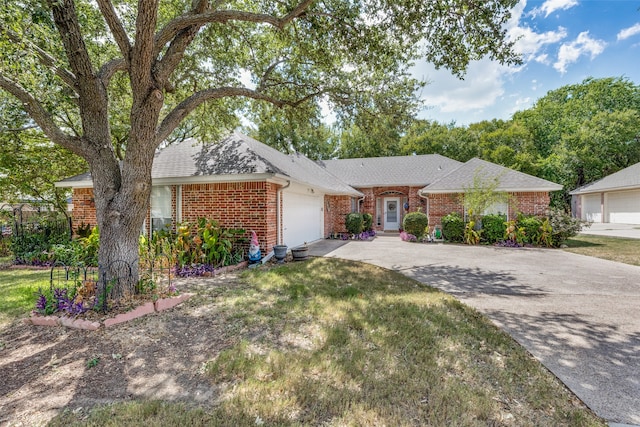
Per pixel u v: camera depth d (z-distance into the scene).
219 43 8.66
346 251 11.68
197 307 5.01
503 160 28.05
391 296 5.59
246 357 3.32
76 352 3.53
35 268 9.01
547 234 12.47
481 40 6.14
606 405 2.57
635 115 25.98
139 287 5.18
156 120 5.19
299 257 9.48
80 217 10.88
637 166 22.36
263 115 10.40
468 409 2.48
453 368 3.14
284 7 7.21
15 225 10.20
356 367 3.10
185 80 9.26
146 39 4.55
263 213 9.07
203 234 7.96
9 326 4.32
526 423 2.34
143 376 3.04
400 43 6.97
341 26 6.94
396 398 2.62
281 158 13.26
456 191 14.52
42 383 2.94
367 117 9.09
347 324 4.27
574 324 4.36
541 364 3.25
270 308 4.94
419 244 13.88
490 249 12.16
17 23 4.19
